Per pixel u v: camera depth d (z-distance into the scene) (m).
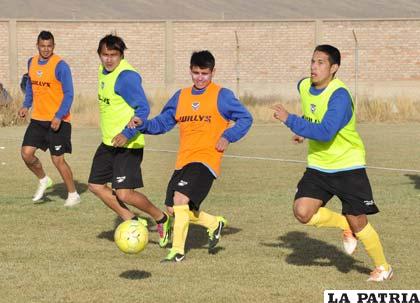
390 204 19.23
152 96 57.59
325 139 11.55
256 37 69.31
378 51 69.88
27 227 16.19
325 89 11.83
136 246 11.47
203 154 13.12
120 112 14.04
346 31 69.69
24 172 25.31
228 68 69.69
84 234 15.50
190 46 69.38
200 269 12.71
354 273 12.60
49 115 18.36
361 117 48.59
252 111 50.19
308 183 12.09
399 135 39.12
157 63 69.19
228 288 11.62
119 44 13.98
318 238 15.29
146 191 21.61
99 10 113.50
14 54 66.81
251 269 12.77
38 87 18.23
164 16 112.19
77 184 22.70
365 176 11.95
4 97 45.56
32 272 12.46
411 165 27.47
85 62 67.81
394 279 12.23
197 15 113.25
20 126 44.56
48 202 19.38
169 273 12.44
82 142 35.91
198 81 13.10
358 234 12.02
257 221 17.09
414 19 69.62
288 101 57.06
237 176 24.64
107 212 17.95
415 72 70.06
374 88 67.62
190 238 15.23
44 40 17.91
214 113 13.04
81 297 11.12
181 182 13.08
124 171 13.88
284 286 11.77
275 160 29.08
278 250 14.21
